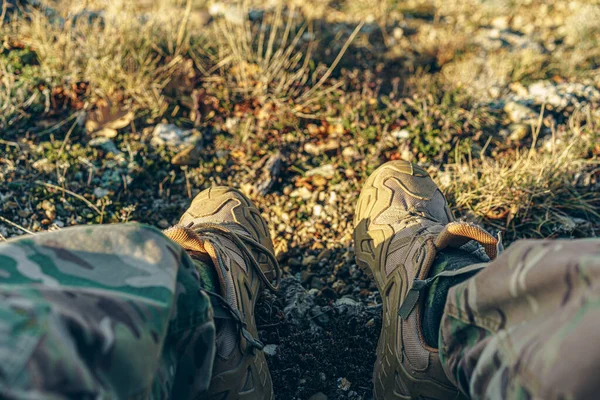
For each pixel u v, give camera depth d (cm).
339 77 329
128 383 90
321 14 394
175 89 305
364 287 226
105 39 312
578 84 336
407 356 154
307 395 188
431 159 279
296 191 265
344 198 260
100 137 282
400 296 167
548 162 262
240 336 151
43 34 308
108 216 249
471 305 108
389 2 420
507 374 92
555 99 319
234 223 207
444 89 319
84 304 89
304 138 288
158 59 314
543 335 86
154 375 104
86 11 352
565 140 288
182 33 331
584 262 82
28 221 242
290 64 329
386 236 197
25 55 309
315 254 240
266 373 168
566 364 79
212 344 124
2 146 271
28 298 83
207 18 372
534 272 92
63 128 284
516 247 101
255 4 401
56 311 82
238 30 334
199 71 319
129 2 355
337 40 364
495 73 341
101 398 82
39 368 75
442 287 153
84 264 101
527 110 311
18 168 262
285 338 203
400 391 158
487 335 104
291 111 297
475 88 323
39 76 297
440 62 354
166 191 264
